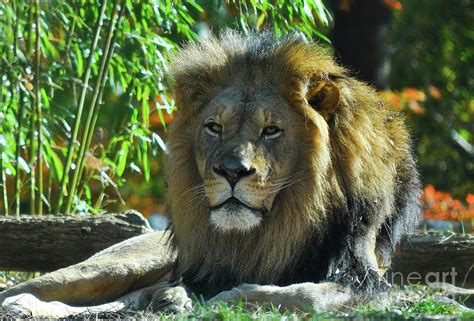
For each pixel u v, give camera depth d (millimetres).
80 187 18109
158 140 16234
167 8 15719
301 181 11117
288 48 11391
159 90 16094
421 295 12055
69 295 11844
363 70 26234
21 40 16953
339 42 26375
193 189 11359
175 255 12406
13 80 15586
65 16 16000
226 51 11594
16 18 15305
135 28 16172
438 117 31656
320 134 11117
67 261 14461
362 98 11672
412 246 14305
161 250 12477
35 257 14445
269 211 11031
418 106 27812
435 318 9203
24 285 11688
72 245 14398
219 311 9688
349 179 11375
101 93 15797
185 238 11469
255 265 11258
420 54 32281
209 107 11305
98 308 11234
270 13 17406
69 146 15484
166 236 12664
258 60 11430
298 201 11109
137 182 26891
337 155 11375
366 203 11570
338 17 26297
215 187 10781
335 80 11570
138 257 12328
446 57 32438
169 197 11797
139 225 14531
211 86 11461
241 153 10727
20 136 15430
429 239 14375
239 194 10695
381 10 26328
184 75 11594
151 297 10859
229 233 11203
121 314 10656
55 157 16312
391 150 12008
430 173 30859
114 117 19859
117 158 16938
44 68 16406
